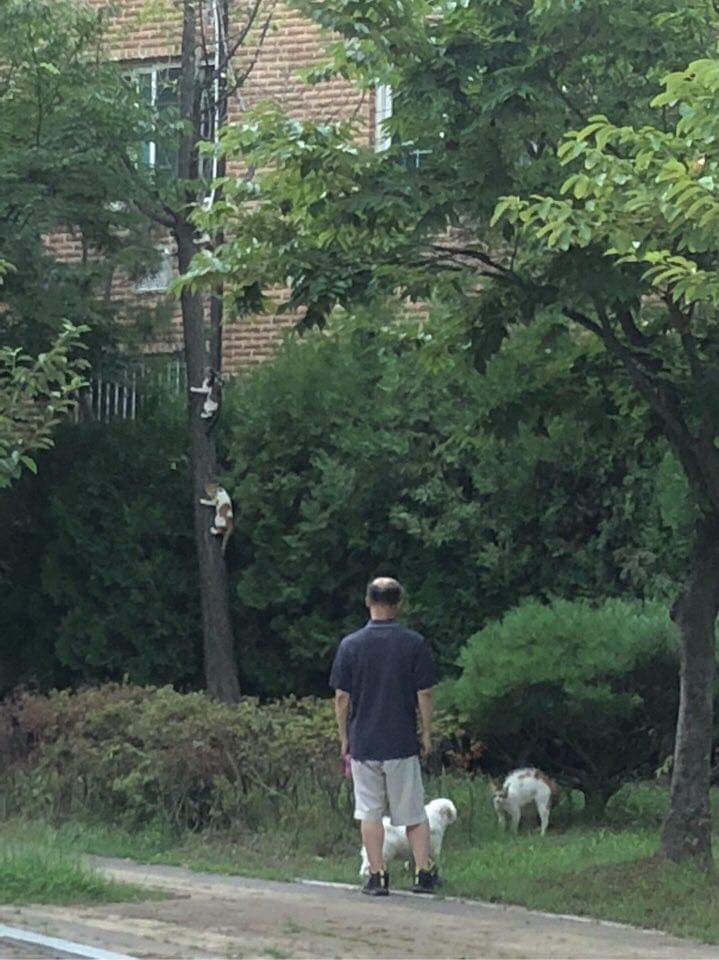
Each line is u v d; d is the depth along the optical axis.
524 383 11.30
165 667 18.56
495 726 13.41
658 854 10.30
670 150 8.96
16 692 16.64
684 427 10.20
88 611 18.52
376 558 17.50
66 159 16.89
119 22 20.00
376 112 19.30
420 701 9.94
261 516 17.89
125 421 18.95
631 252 8.88
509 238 10.19
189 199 17.94
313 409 17.72
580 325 11.24
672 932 8.83
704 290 8.49
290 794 12.96
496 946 8.12
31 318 17.56
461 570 17.08
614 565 16.38
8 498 18.95
